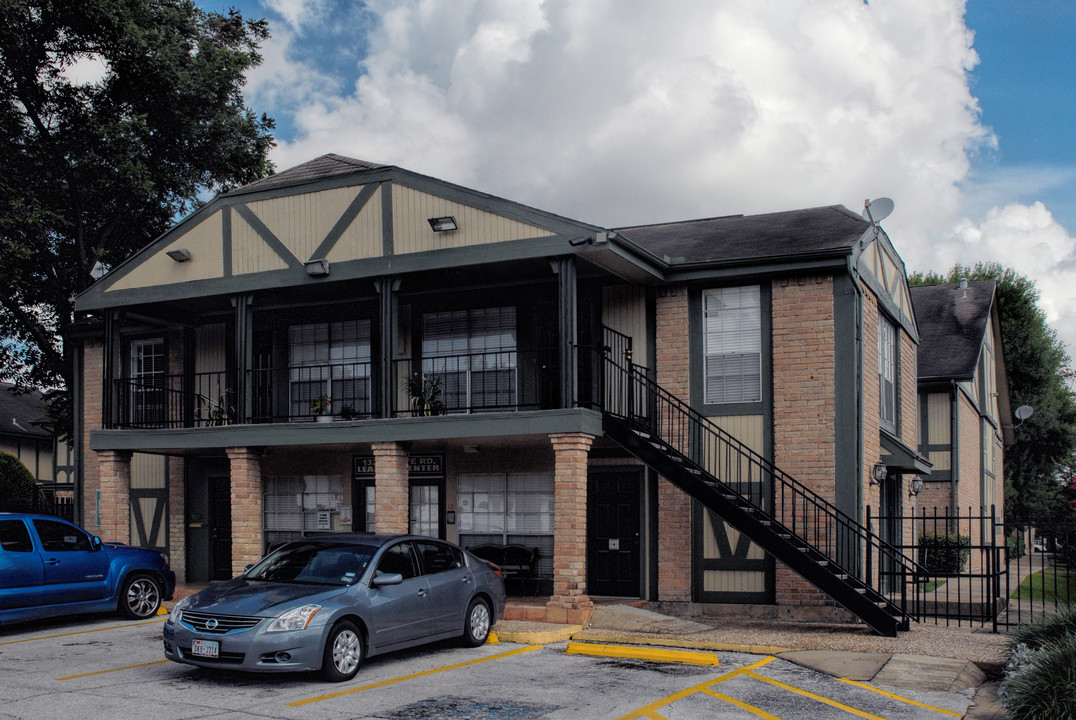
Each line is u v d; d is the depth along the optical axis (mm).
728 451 15180
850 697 8945
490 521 16781
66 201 24797
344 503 17953
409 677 9773
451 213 15164
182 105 25250
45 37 23234
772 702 8695
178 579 19141
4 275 22344
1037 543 47125
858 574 13883
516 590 16297
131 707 8352
